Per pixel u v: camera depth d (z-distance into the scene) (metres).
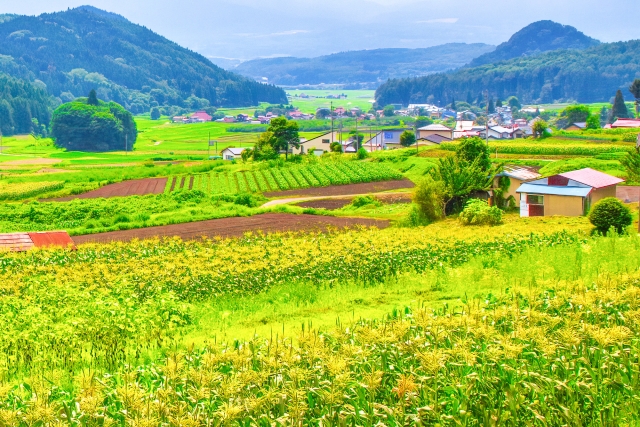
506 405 10.03
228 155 132.38
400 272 23.50
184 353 13.33
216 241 36.91
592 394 10.07
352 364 11.06
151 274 24.67
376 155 95.88
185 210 54.44
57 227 51.41
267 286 22.56
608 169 68.50
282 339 13.03
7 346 15.56
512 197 53.28
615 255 23.39
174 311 18.81
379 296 20.72
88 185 80.19
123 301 19.55
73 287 22.92
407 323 12.38
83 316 17.39
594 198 49.19
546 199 48.78
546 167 73.06
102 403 10.48
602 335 11.29
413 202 50.19
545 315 12.94
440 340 12.06
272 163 90.75
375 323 14.63
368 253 25.95
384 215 50.84
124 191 77.12
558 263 22.00
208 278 23.30
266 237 37.31
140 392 10.21
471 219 44.47
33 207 58.59
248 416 9.72
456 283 21.64
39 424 9.67
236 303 20.97
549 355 10.98
